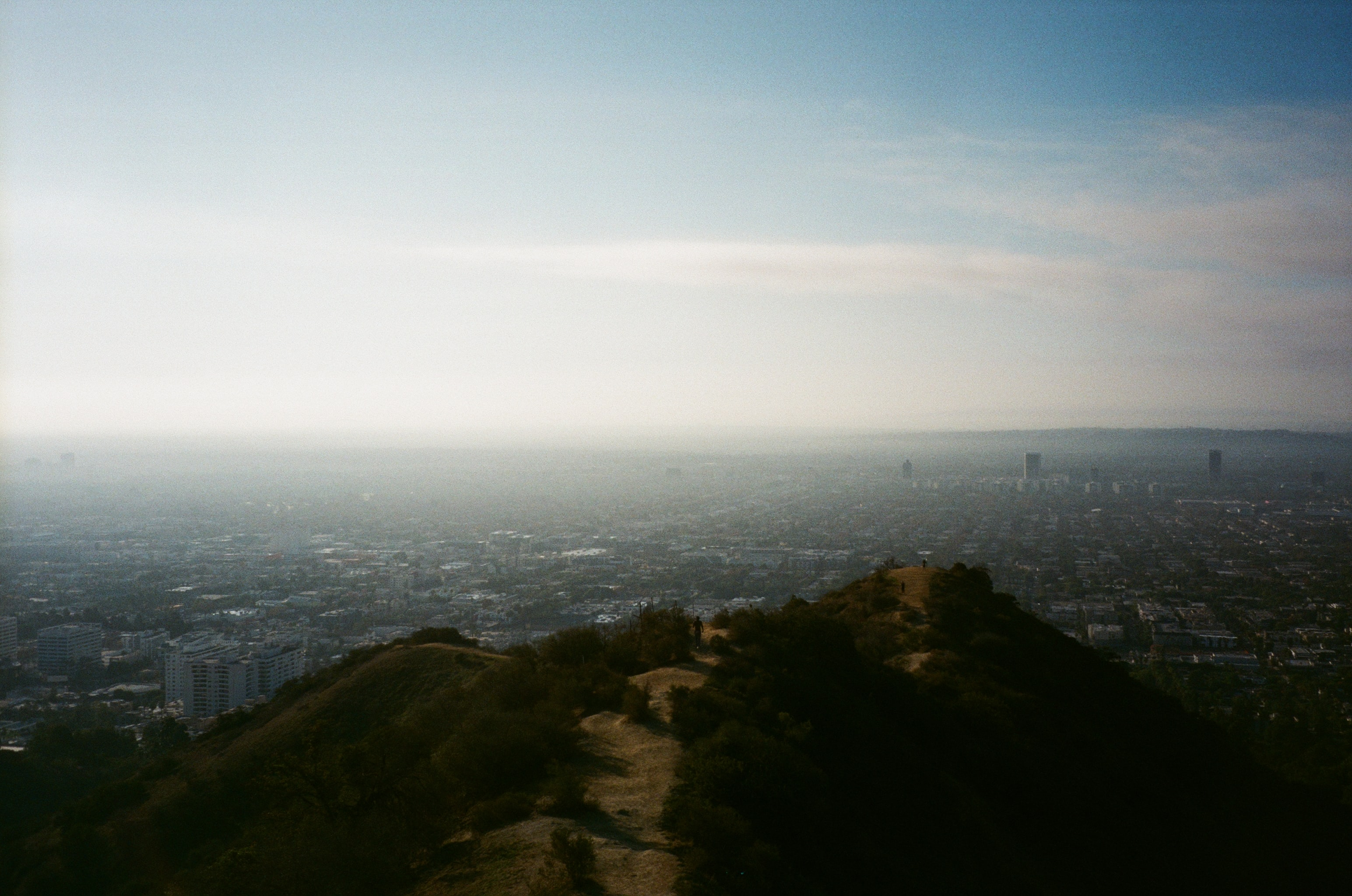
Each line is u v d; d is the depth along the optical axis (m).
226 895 22.48
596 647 38.72
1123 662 82.75
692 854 17.80
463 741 25.11
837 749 26.36
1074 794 31.12
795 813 20.70
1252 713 71.81
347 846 20.67
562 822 20.50
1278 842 35.84
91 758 62.34
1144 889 28.83
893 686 34.62
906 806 25.14
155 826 38.50
